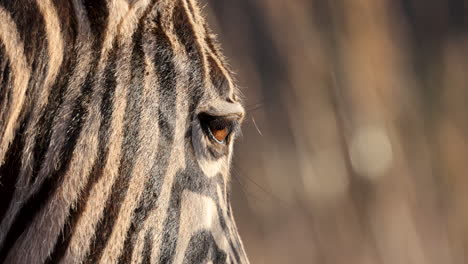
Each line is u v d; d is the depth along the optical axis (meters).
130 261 8.55
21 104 8.02
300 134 40.91
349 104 41.66
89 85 8.30
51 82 8.16
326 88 41.59
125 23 8.48
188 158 8.84
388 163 41.53
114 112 8.39
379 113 41.88
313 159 40.72
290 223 39.16
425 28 50.25
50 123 8.19
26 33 8.00
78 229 8.33
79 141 8.28
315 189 40.25
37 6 8.05
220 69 9.05
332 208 40.34
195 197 8.91
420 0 50.34
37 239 8.23
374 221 40.31
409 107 43.50
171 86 8.66
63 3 8.21
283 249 38.53
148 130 8.54
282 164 40.25
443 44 50.12
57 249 8.28
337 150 41.28
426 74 48.81
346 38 41.59
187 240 8.86
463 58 49.56
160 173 8.64
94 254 8.40
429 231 40.88
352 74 41.56
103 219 8.41
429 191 42.00
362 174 41.19
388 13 44.19
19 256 8.21
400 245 40.16
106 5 8.38
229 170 9.62
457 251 40.41
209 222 9.05
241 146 39.66
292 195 39.81
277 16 40.94
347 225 40.19
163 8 8.76
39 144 8.17
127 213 8.51
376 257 40.06
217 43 9.45
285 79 41.34
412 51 49.38
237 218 37.62
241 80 40.62
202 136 8.96
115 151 8.41
